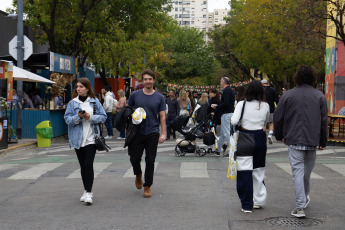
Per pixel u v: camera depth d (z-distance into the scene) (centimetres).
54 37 2167
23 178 851
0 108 1289
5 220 559
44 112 1670
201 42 6644
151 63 4888
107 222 545
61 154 1264
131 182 801
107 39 2211
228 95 1105
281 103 579
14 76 1477
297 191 563
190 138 1162
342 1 1672
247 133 582
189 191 719
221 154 1206
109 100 1808
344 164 1017
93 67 2947
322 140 574
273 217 563
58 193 716
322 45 2416
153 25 2345
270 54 3550
